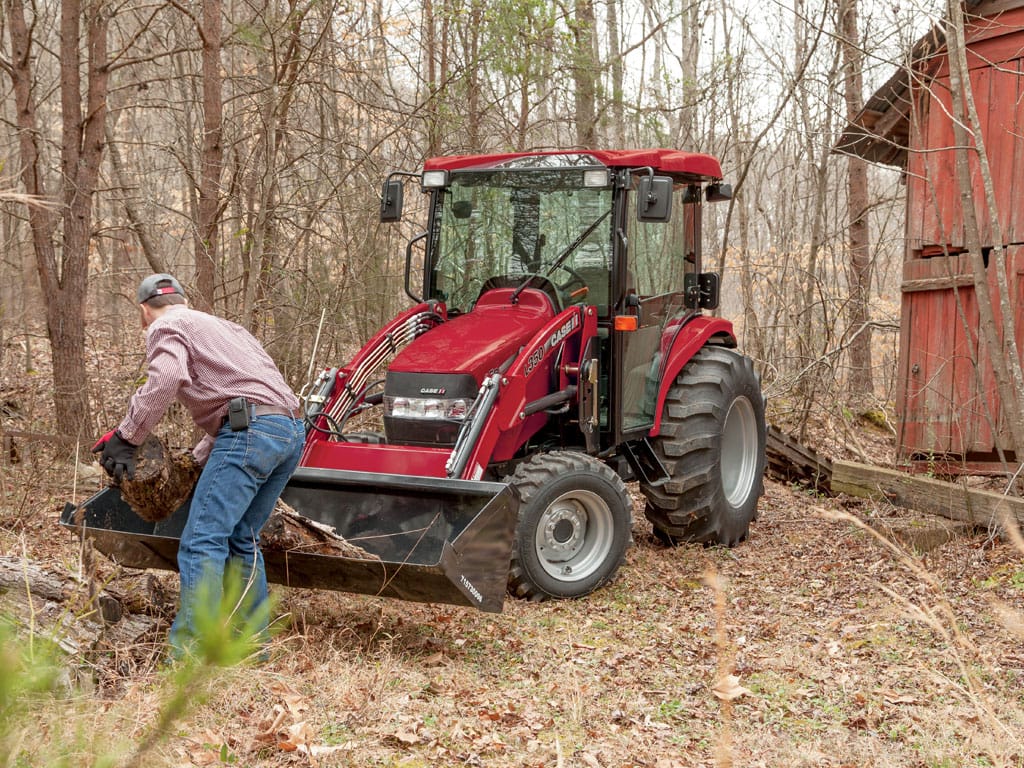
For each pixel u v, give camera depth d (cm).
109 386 1025
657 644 496
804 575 627
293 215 1037
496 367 559
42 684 195
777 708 415
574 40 1062
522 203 623
